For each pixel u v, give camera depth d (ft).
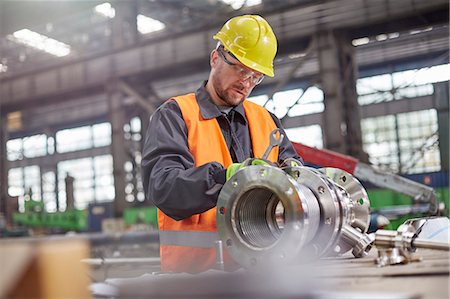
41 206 28.14
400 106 40.91
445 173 26.63
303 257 2.98
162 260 4.31
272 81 37.32
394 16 23.29
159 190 3.49
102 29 42.52
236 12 28.02
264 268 2.56
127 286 1.61
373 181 10.78
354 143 25.41
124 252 13.79
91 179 54.19
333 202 3.10
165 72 29.84
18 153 58.29
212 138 4.32
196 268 4.17
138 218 28.25
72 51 46.19
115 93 30.22
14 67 46.21
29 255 1.05
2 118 37.04
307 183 3.17
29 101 34.37
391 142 41.27
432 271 2.20
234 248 2.89
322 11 24.59
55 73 32.17
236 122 4.71
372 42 34.42
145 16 38.52
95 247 13.30
